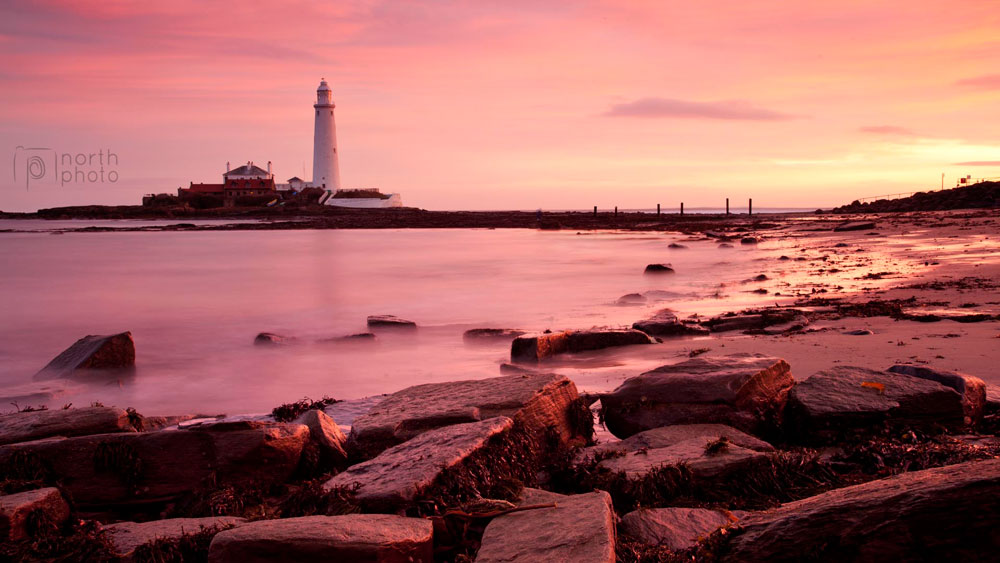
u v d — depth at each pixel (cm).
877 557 390
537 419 823
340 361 1822
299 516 599
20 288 3775
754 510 634
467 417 800
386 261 5000
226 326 2505
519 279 3650
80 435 827
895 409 816
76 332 2502
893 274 2855
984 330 1520
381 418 834
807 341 1512
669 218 10288
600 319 2336
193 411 1388
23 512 584
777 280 2980
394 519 535
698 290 2811
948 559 375
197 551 562
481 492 616
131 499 740
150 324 2597
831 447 804
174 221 15225
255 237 8712
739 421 859
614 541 508
